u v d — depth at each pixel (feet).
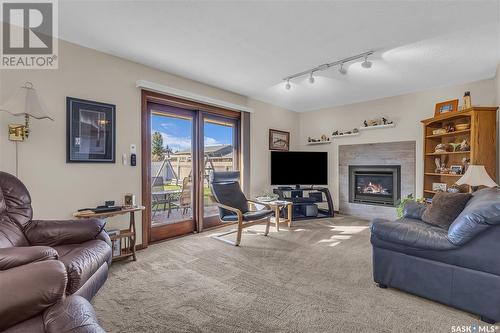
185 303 6.08
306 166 16.67
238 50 9.17
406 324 5.27
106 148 9.27
